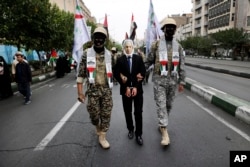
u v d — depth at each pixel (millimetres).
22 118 6551
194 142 4496
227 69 20531
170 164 3676
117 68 4383
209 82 13492
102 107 4273
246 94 9562
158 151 4133
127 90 4324
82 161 3822
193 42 68125
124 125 5617
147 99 8891
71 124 5770
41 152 4195
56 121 6082
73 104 8133
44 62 27375
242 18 52125
